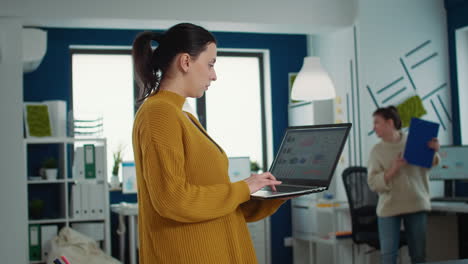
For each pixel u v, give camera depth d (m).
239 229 1.45
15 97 4.31
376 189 3.80
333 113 5.41
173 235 1.33
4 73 4.29
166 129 1.29
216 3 4.68
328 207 4.83
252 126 6.05
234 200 1.33
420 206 3.70
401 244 4.03
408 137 3.66
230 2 4.72
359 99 5.00
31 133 4.64
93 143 5.14
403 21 5.14
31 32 4.50
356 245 4.70
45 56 5.22
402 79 5.09
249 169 5.57
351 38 5.11
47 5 4.32
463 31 5.25
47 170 4.72
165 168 1.26
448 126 5.24
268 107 5.97
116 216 5.36
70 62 5.48
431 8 5.27
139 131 1.34
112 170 5.43
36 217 4.69
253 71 6.09
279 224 5.83
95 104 5.51
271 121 5.91
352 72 5.11
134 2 4.49
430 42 5.23
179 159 1.29
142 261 1.44
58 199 5.08
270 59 5.95
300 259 5.55
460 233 4.90
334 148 1.54
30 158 5.07
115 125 5.54
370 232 4.29
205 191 1.29
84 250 4.21
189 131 1.35
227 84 5.98
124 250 5.12
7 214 4.28
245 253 1.44
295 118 5.76
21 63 4.33
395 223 3.77
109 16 4.43
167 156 1.27
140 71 1.43
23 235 4.30
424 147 3.66
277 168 1.72
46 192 5.09
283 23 4.86
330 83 4.52
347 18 5.06
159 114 1.31
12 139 4.30
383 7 5.09
